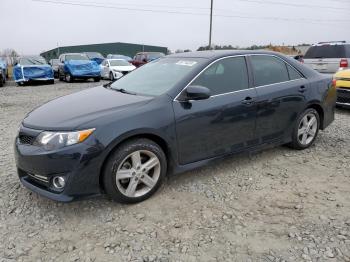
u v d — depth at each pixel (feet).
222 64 14.17
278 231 10.44
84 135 10.75
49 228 10.75
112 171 11.28
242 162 15.87
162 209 11.76
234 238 10.13
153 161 12.21
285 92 15.62
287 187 13.34
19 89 51.37
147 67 16.14
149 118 11.80
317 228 10.55
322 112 17.66
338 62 34.24
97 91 14.87
